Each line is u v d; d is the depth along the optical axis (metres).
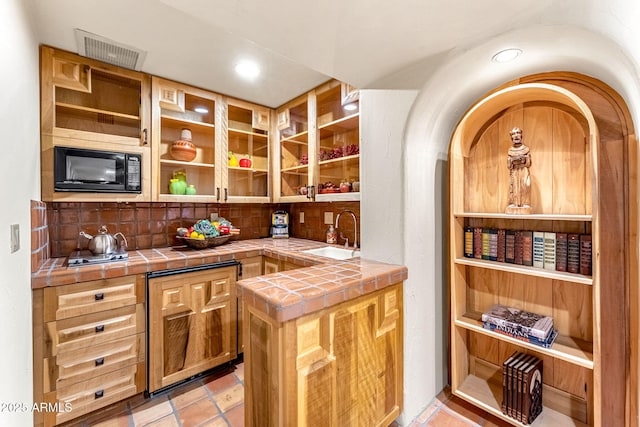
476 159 1.79
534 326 1.44
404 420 1.56
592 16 0.91
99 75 2.00
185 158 2.33
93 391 1.61
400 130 1.53
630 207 1.23
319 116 2.42
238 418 1.64
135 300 1.75
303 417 1.10
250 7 1.01
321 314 1.17
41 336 1.46
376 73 1.52
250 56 1.87
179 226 2.53
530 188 1.57
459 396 1.69
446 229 1.84
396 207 1.57
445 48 1.27
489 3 0.99
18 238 1.18
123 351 1.70
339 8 1.02
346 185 2.20
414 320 1.61
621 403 1.25
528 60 1.29
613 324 1.27
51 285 1.48
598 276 1.21
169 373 1.86
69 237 2.02
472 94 1.57
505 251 1.60
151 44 1.73
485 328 1.58
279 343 1.05
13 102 1.13
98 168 1.88
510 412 1.50
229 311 2.14
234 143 2.69
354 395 1.30
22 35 1.25
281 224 3.03
